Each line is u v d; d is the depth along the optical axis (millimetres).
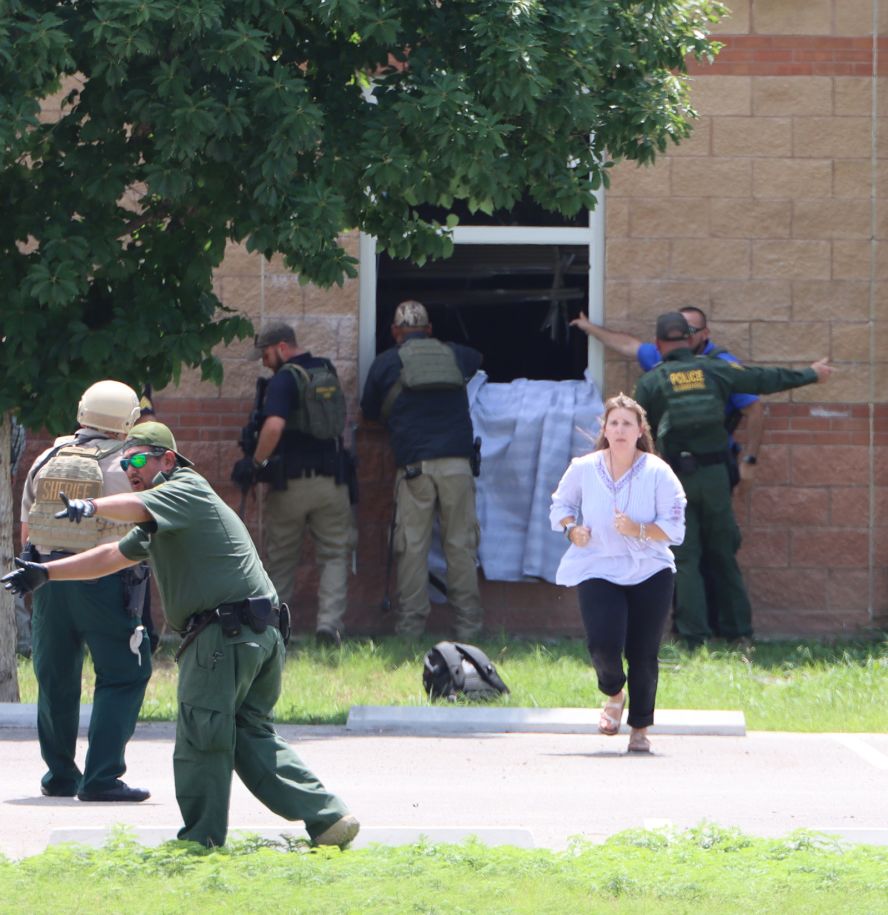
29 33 32781
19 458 47719
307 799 22000
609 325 51344
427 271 52500
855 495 51312
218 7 33344
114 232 36062
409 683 41250
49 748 27453
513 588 50812
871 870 20016
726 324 51375
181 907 18219
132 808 26516
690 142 51250
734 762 32281
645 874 19719
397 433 48469
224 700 21500
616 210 51250
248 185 35375
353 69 37375
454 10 37125
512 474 50344
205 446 50469
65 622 26922
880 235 51406
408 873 19766
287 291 50719
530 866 20234
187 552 21594
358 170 36031
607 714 33531
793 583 51156
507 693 39000
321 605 47688
